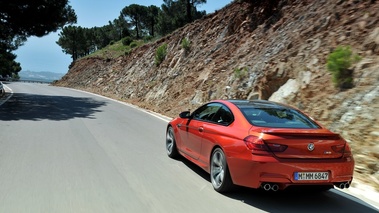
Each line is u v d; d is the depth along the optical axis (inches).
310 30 535.8
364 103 330.3
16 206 177.2
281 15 698.2
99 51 2709.2
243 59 670.5
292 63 492.7
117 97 1239.5
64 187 209.6
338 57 387.9
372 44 399.5
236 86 578.6
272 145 182.2
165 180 232.2
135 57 1547.7
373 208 191.6
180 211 177.3
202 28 1024.2
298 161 180.9
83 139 374.3
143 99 995.9
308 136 187.2
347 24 472.1
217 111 243.0
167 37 1293.1
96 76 1961.1
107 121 544.4
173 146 297.3
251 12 813.9
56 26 1208.8
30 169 246.8
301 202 198.2
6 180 219.9
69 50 3831.2
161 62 1134.4
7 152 298.0
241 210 181.8
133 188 212.4
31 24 1127.0
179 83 858.1
